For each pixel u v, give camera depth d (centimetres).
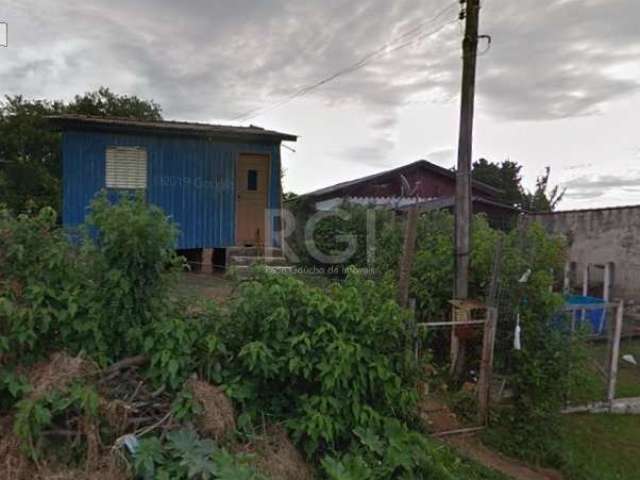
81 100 2108
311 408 320
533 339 454
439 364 536
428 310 546
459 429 446
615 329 574
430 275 554
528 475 396
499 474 381
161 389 301
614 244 1207
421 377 390
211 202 994
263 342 325
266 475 273
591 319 830
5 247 311
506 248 491
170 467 255
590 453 450
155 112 2262
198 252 997
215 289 514
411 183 1741
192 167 976
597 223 1253
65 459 260
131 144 929
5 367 286
